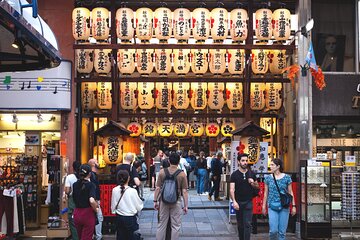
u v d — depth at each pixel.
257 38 14.59
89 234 9.41
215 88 15.43
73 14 14.27
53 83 14.30
